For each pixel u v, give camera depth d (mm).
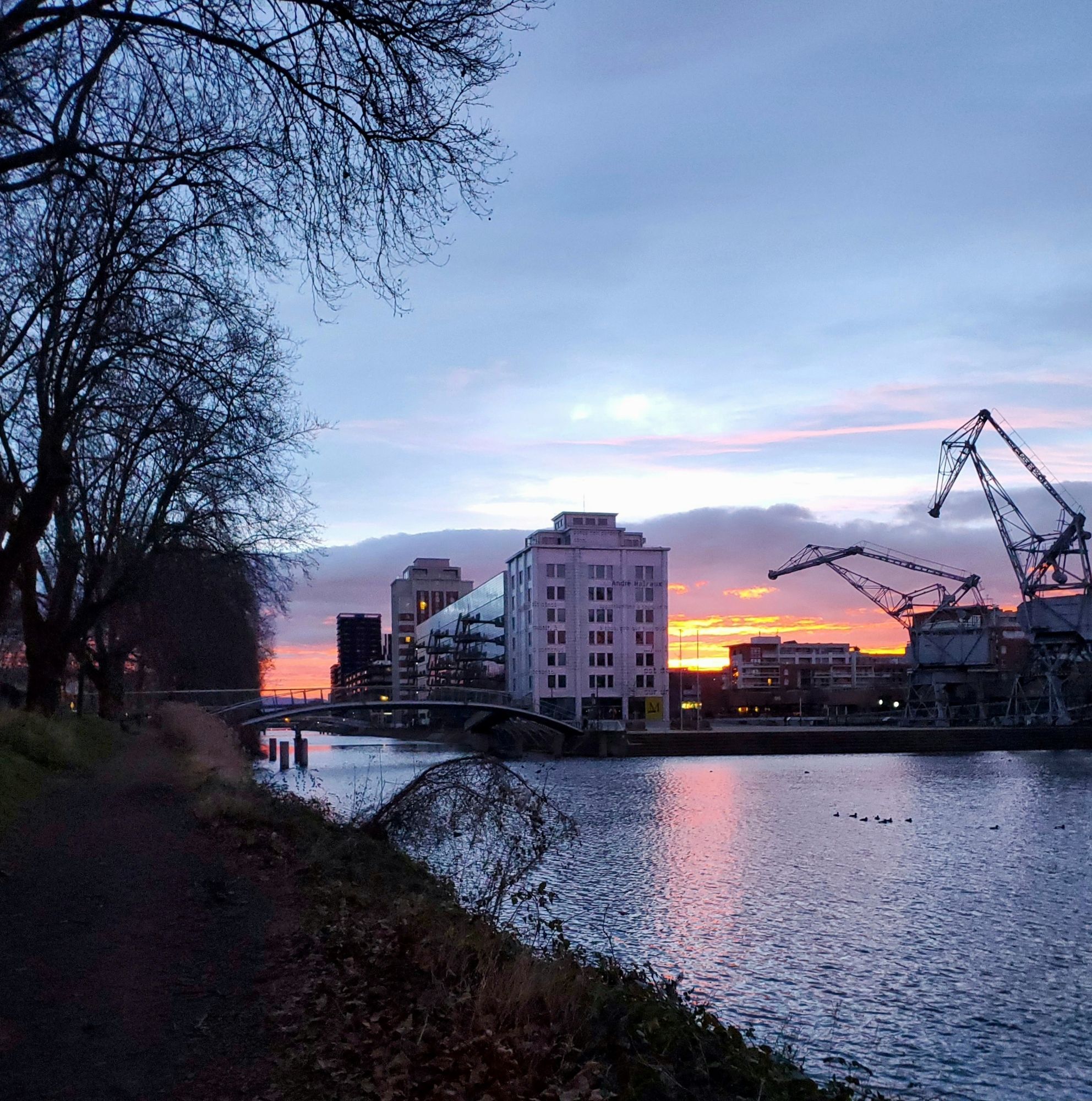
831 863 34531
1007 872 33000
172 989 7418
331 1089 5676
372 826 18203
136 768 28281
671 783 66000
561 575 126750
